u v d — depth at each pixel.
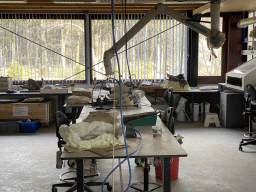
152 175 3.97
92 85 7.18
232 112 6.34
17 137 5.83
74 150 2.48
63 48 7.19
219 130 6.20
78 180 2.46
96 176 3.93
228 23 7.27
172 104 4.71
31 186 3.65
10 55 7.10
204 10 6.15
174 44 7.24
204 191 3.48
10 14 7.02
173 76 6.88
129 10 7.08
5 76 7.15
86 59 7.28
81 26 7.19
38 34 7.09
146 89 6.88
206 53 7.42
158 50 7.24
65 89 6.42
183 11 7.16
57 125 3.23
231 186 3.60
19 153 4.87
